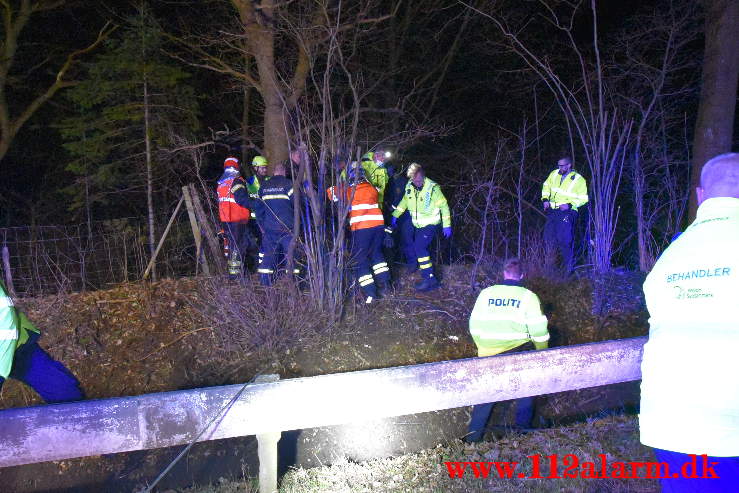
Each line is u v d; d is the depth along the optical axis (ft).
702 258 6.77
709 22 26.32
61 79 42.04
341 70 38.04
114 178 37.78
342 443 15.74
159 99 36.99
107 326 19.27
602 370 13.74
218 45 39.55
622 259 28.48
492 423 17.13
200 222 25.89
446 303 21.66
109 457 14.83
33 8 39.11
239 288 20.68
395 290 22.31
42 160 50.16
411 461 14.39
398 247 26.22
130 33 36.32
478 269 24.58
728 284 6.53
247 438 15.64
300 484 13.03
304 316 19.12
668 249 7.26
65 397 13.38
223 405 11.09
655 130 37.35
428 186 22.39
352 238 20.84
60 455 10.42
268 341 18.13
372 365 18.33
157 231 34.73
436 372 12.26
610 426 15.53
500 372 12.76
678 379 6.62
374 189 21.12
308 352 18.29
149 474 14.67
